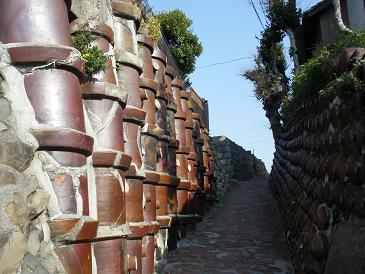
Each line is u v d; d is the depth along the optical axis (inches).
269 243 293.7
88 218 119.7
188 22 568.7
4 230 94.3
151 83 223.5
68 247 113.0
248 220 388.8
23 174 103.9
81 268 115.5
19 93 110.6
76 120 117.6
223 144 722.2
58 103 114.3
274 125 556.7
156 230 206.5
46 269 105.2
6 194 96.7
